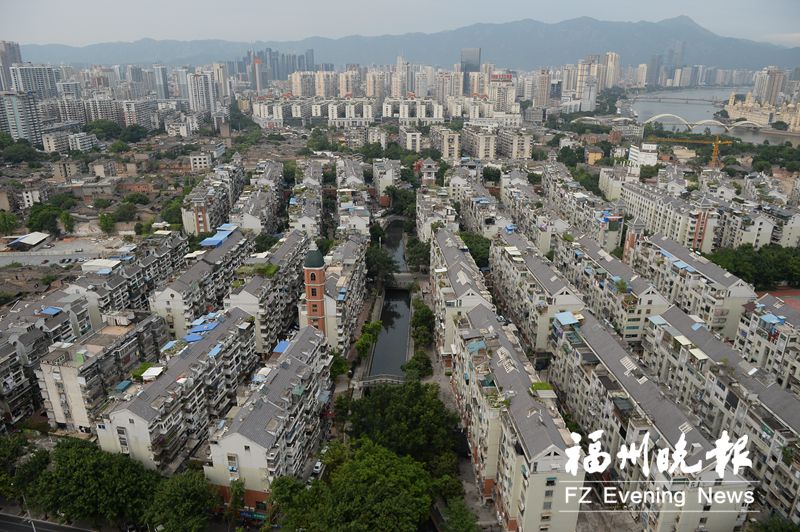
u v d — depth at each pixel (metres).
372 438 192.50
